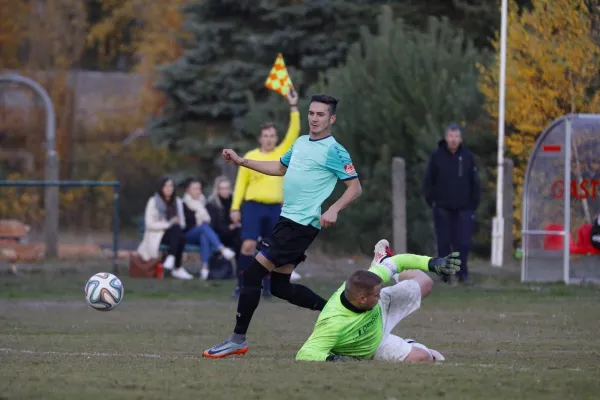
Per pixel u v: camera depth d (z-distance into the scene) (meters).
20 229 51.00
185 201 40.22
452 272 16.33
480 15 65.06
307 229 17.06
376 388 12.75
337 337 15.74
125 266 44.31
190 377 13.72
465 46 64.88
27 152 89.25
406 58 55.06
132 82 104.38
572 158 36.25
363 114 55.03
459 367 14.75
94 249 52.31
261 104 67.19
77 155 89.38
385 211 53.28
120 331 22.69
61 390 12.63
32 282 37.16
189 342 20.39
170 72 74.19
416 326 23.61
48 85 90.19
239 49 73.81
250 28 73.69
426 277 16.84
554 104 46.00
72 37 94.44
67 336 21.58
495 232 45.97
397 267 16.50
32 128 89.00
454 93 52.19
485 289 33.88
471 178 35.38
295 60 72.56
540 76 46.38
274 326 23.89
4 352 18.03
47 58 92.94
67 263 45.84
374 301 15.55
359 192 17.00
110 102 97.69
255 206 30.34
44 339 20.86
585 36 44.91
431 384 13.07
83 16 95.38
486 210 50.75
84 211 79.81
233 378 13.58
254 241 30.59
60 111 89.31
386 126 54.00
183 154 76.56
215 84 73.50
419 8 67.81
